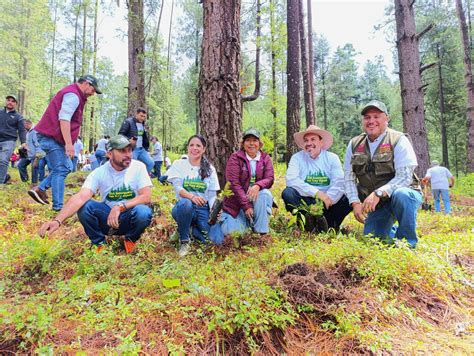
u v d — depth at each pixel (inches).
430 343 87.1
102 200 150.3
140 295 100.3
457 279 117.5
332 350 83.1
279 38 526.3
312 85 572.4
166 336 80.1
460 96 967.6
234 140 197.3
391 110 1549.0
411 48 365.7
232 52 198.1
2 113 301.1
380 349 83.2
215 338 81.7
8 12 1078.4
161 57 556.7
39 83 1208.2
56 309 87.3
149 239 164.2
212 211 153.0
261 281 100.3
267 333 85.1
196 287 94.7
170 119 1157.7
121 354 70.5
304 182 175.6
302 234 162.7
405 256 118.6
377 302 99.1
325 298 97.2
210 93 196.7
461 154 1160.8
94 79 189.9
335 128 1512.1
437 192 390.9
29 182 379.9
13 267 122.8
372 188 152.0
